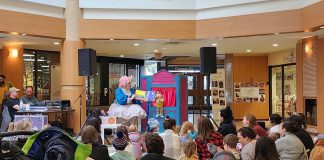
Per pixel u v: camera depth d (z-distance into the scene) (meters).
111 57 18.00
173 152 5.54
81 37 11.28
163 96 10.89
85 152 2.16
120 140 4.38
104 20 11.35
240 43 12.99
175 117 10.83
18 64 13.15
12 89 9.37
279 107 16.45
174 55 17.78
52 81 15.06
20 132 2.24
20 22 10.19
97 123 5.79
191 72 20.95
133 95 10.38
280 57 15.98
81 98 10.68
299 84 12.21
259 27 10.69
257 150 3.50
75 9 11.22
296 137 4.75
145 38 11.47
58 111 10.17
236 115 17.31
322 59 11.03
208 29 11.41
